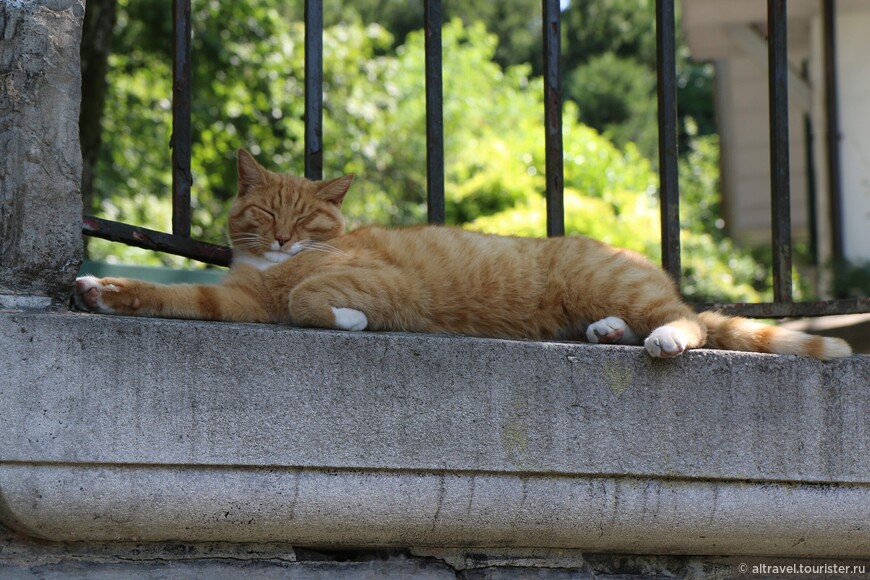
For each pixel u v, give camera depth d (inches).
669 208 251.6
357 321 239.5
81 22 197.0
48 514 172.2
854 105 619.5
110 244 741.3
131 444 174.9
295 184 276.4
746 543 211.0
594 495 199.2
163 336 177.5
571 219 817.5
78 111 195.3
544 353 196.9
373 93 945.5
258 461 181.5
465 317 261.0
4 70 189.5
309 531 187.5
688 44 741.3
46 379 171.3
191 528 180.7
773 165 251.0
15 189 188.1
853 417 211.2
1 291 187.3
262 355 182.4
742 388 206.5
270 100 815.1
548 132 248.5
